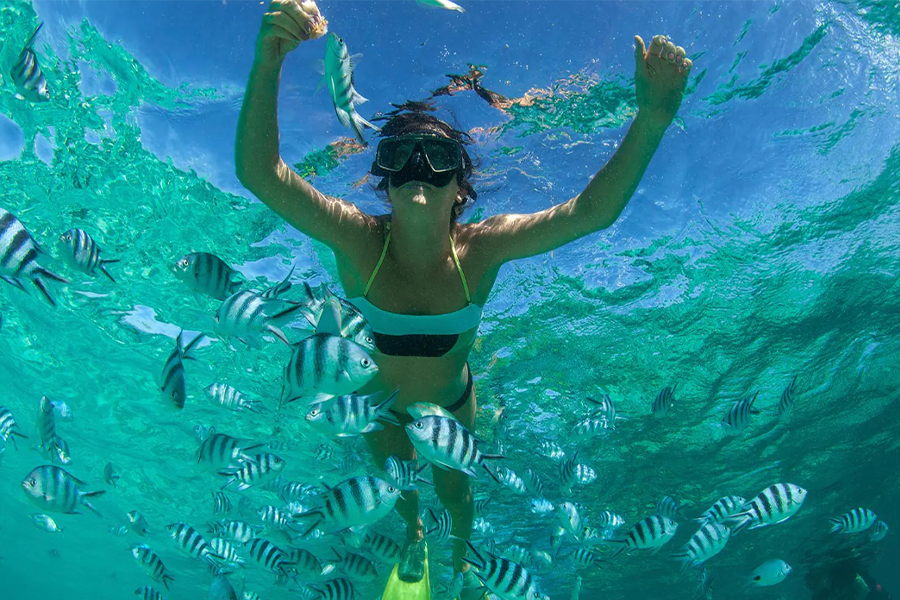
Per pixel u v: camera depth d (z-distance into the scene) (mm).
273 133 3207
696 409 14453
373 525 18297
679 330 11469
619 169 3422
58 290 11008
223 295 4613
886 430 18812
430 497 15977
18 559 43812
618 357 11961
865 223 9688
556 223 3727
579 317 10664
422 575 5082
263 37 2771
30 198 8906
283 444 15453
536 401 13203
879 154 8367
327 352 3090
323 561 8297
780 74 7090
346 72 3506
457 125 6980
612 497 18906
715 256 9688
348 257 3869
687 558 7012
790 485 6539
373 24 6148
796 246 9820
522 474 16281
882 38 7008
